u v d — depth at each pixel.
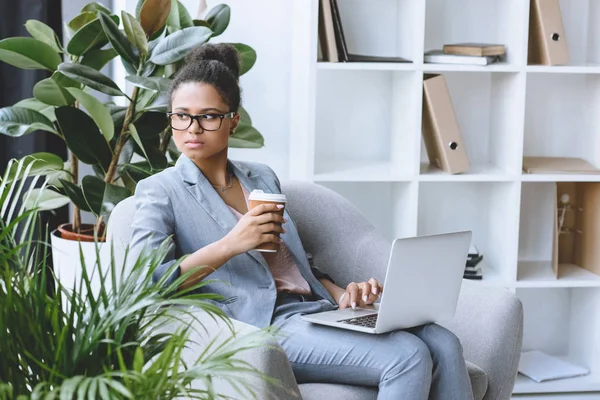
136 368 1.36
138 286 1.62
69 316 1.60
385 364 2.09
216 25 3.15
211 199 2.27
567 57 3.34
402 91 3.40
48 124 3.05
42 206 3.09
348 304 2.34
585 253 3.59
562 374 3.46
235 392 1.84
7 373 1.48
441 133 3.30
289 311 2.26
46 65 3.01
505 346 2.33
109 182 2.98
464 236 2.18
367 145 3.60
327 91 3.55
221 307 2.20
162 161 3.03
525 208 3.70
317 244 2.63
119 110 3.06
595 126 3.54
